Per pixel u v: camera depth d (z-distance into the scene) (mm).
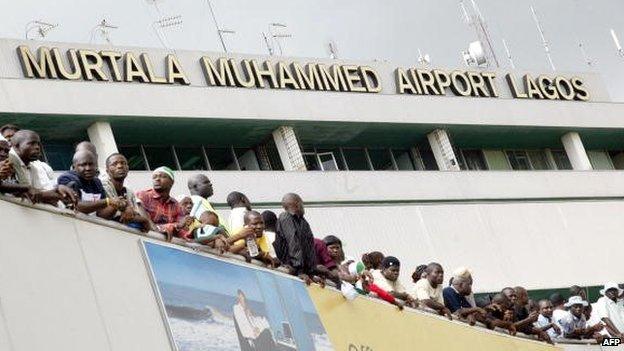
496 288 46812
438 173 47781
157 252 18484
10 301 16094
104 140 40062
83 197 18094
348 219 44531
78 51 40750
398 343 23531
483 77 51656
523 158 53781
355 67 47938
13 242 16469
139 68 41906
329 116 46156
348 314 22391
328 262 22812
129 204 18750
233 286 19547
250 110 44094
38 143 17875
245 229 20438
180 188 40375
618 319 30891
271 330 19953
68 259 17109
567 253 49562
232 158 45125
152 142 43031
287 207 21875
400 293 24750
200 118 42656
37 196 16969
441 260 46000
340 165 48031
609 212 51969
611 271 50312
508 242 48094
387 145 49562
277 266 21141
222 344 18672
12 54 39719
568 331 29859
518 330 27922
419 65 49938
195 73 43750
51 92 39156
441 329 25188
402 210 46062
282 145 45125
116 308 17438
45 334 16328
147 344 17562
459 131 50406
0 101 38031
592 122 54031
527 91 52781
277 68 45781
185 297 18500
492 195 48875
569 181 51562
